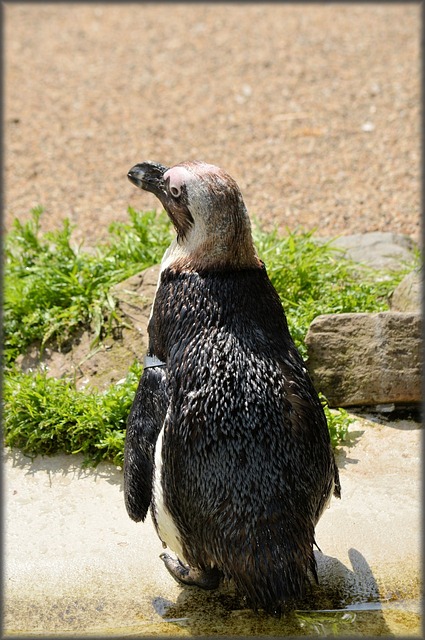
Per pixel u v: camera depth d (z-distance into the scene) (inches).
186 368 260.2
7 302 432.8
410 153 612.1
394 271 468.4
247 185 583.2
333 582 297.6
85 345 414.0
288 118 666.8
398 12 833.5
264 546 249.0
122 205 569.6
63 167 617.9
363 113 666.8
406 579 298.7
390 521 323.9
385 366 381.7
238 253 265.9
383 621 282.7
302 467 257.4
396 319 387.2
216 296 263.9
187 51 783.7
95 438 363.3
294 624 281.3
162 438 261.3
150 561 307.9
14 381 388.8
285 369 265.6
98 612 287.3
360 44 772.0
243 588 255.1
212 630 279.3
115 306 418.9
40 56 789.9
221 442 253.0
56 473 355.9
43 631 279.3
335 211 549.6
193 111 685.3
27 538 318.7
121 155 630.5
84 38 823.1
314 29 808.3
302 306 419.8
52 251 469.7
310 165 605.0
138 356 399.2
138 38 816.9
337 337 388.8
